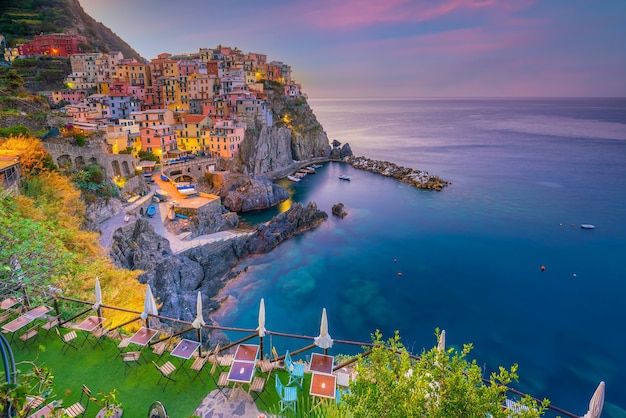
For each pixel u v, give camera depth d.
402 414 9.23
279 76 177.50
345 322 46.25
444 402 8.93
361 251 66.00
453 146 191.38
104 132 79.44
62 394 15.80
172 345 18.83
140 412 15.03
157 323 32.53
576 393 35.69
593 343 42.66
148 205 67.69
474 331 44.78
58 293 22.42
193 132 107.50
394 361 11.34
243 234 65.31
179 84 128.38
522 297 52.12
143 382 16.64
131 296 31.02
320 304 49.78
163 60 139.25
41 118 66.69
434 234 74.19
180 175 90.06
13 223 20.66
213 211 71.69
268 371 16.97
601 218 82.31
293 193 102.69
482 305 50.09
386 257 63.88
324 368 15.77
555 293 53.09
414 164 145.12
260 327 16.77
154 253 49.91
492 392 9.06
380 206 91.81
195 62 141.38
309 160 143.12
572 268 60.16
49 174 42.19
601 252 65.81
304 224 74.81
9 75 76.44
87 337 19.50
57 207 37.34
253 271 57.91
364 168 134.12
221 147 105.12
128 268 47.72
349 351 41.09
